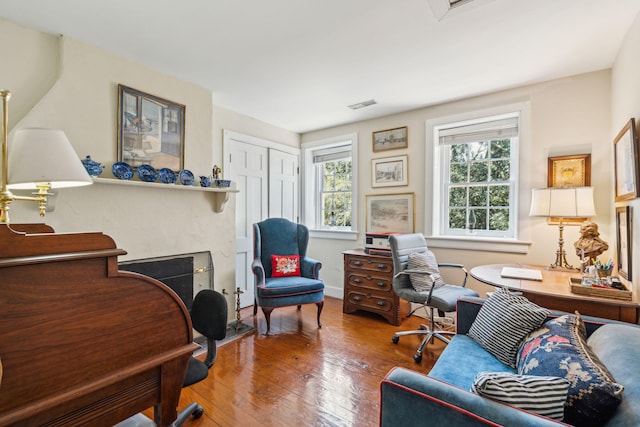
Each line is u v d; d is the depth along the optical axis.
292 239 3.40
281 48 2.05
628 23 1.76
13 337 0.62
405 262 2.63
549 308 1.72
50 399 0.66
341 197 4.10
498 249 2.78
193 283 2.61
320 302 2.90
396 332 2.74
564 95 2.49
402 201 3.39
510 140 2.87
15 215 1.71
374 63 2.26
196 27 1.81
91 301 0.75
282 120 3.68
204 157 2.70
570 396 0.85
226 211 2.93
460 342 1.59
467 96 2.91
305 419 1.60
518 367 1.26
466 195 3.10
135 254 2.22
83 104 1.96
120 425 1.08
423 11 1.67
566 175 2.46
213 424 1.56
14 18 1.71
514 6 1.62
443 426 0.83
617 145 2.00
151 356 0.86
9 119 1.74
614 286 1.65
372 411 1.67
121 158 2.13
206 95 2.71
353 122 3.77
